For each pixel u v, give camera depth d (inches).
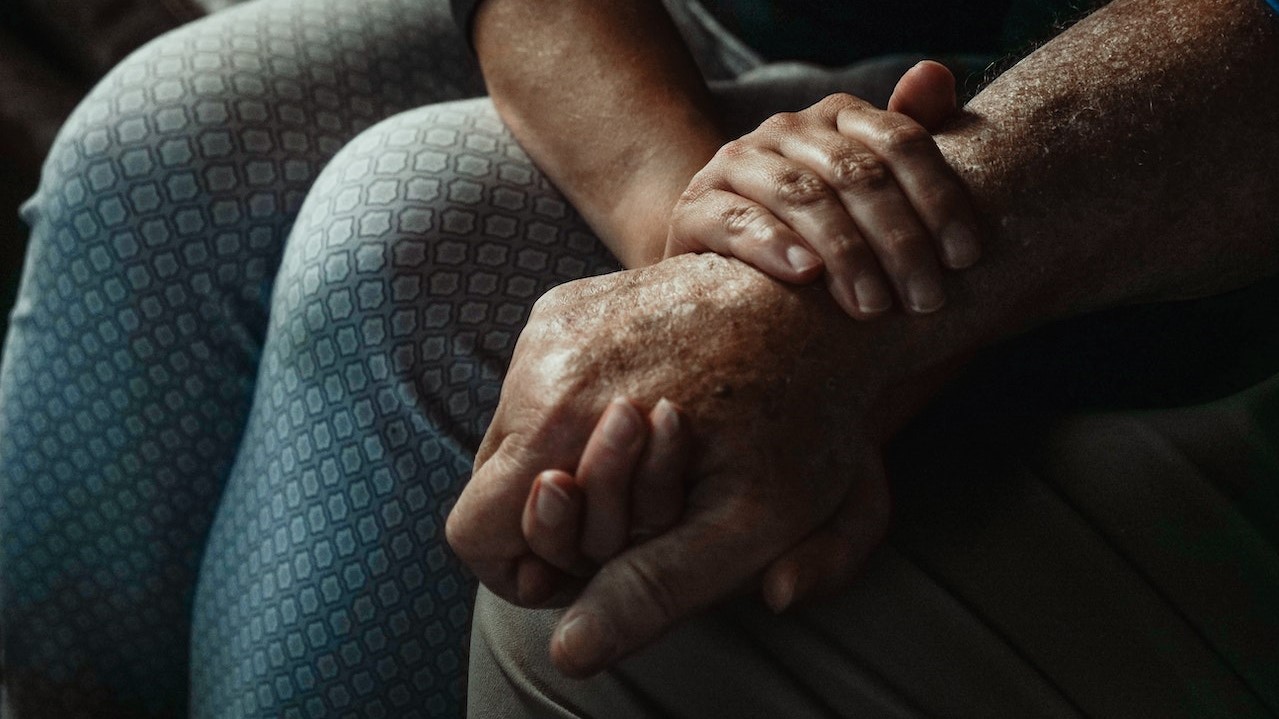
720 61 38.1
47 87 48.2
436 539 30.3
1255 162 24.9
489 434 24.2
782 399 23.0
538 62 31.1
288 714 31.5
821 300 23.6
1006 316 24.5
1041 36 30.1
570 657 22.5
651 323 23.5
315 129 34.6
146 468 35.2
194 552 36.2
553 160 30.8
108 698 37.4
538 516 22.5
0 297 53.2
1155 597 24.4
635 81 30.3
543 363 23.5
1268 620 24.6
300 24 35.9
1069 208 24.4
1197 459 24.6
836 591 23.7
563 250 30.9
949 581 24.1
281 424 31.0
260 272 34.0
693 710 23.8
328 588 30.7
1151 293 25.8
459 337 29.8
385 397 29.7
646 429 22.3
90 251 33.7
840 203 23.6
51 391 35.1
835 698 23.6
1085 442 24.8
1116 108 24.8
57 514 36.0
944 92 25.0
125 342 34.1
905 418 25.0
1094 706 23.9
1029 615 24.0
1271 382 25.3
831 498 23.3
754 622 23.9
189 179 33.3
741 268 23.9
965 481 24.9
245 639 31.9
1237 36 25.0
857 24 34.9
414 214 30.0
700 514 22.8
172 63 34.3
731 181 24.6
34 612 36.9
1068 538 24.4
